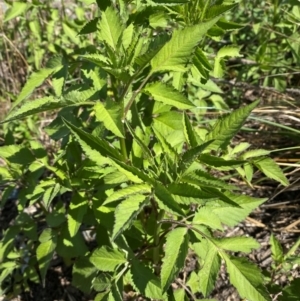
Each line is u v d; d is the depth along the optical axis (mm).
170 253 284
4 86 612
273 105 539
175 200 271
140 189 273
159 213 321
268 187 513
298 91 538
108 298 323
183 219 313
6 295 464
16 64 616
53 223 376
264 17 575
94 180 346
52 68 359
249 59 575
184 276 429
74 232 337
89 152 287
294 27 530
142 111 365
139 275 328
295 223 479
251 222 494
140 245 365
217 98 522
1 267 438
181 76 354
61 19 597
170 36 304
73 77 576
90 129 361
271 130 535
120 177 298
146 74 315
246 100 580
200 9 345
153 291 322
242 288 290
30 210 519
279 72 568
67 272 480
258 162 349
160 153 306
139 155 311
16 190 548
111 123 284
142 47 306
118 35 303
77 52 430
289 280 427
